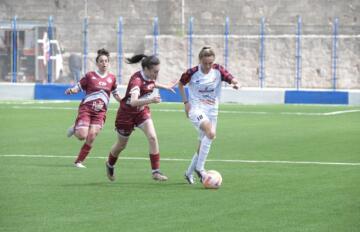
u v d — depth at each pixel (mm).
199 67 33625
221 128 60750
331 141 51688
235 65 113188
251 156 43688
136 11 119562
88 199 29828
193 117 33281
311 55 110625
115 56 115438
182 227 25047
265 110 80062
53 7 119125
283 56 111188
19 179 34719
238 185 33250
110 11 118875
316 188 32438
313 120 68750
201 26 116938
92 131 39188
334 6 113688
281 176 35938
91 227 24984
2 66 103938
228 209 27953
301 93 90188
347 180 34719
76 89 39500
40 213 27125
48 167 38750
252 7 116500
